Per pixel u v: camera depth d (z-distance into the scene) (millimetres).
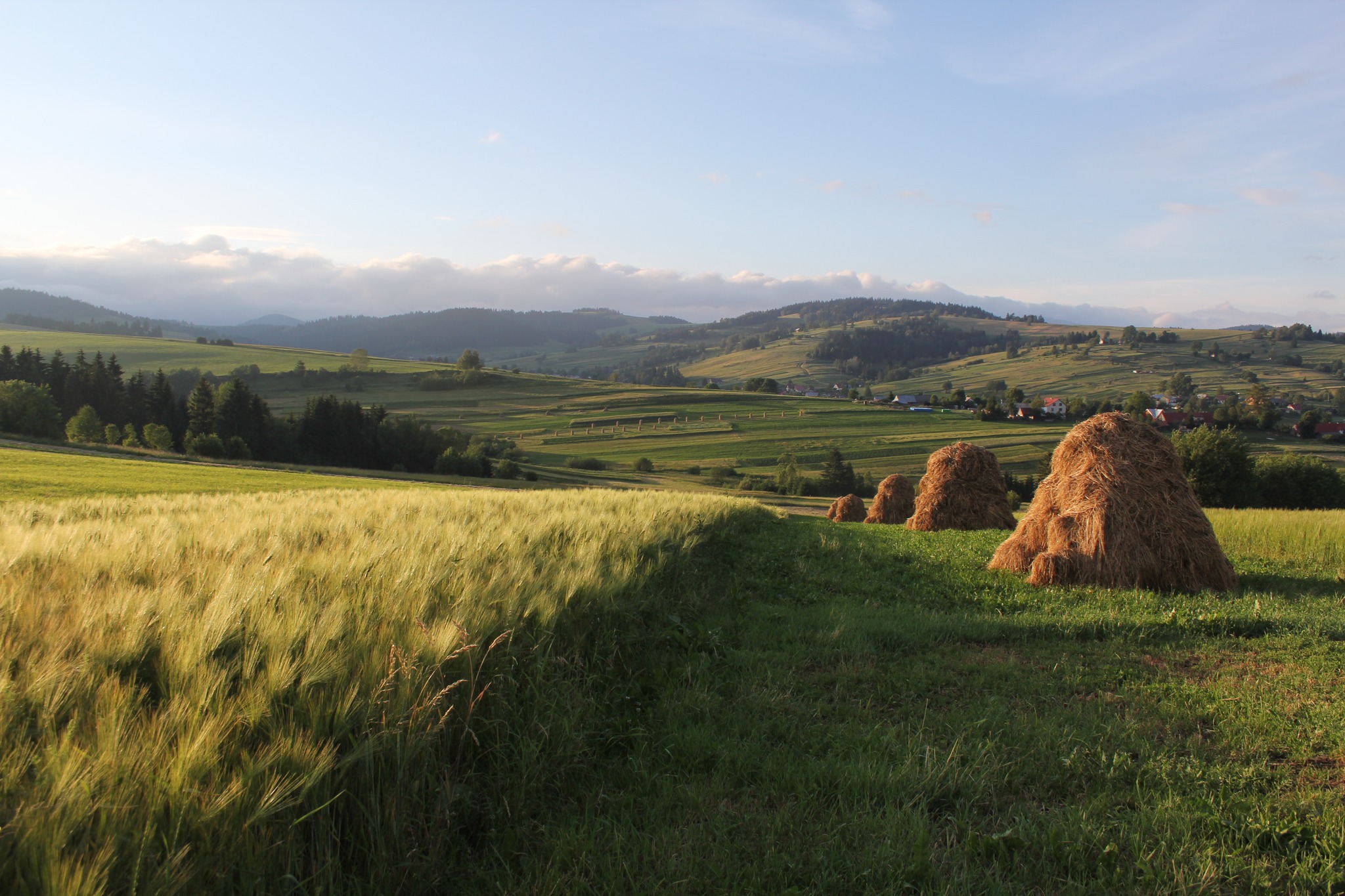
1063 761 3959
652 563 8250
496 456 89938
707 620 7312
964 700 5113
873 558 11633
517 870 3154
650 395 157875
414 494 18797
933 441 107312
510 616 4719
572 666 4863
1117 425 9922
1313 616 7152
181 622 3793
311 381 149375
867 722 4668
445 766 3488
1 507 13484
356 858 3029
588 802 3672
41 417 61531
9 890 2158
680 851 3215
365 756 3033
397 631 4070
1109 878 2965
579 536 8680
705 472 89250
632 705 4949
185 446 66562
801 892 2916
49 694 3029
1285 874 2996
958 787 3746
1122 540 9211
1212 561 9117
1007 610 8211
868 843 3205
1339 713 4625
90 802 2436
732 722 4688
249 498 17500
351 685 3422
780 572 10461
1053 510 10273
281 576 4840
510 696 4176
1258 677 5457
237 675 3535
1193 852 3133
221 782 2721
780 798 3719
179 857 2379
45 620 3783
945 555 11852
